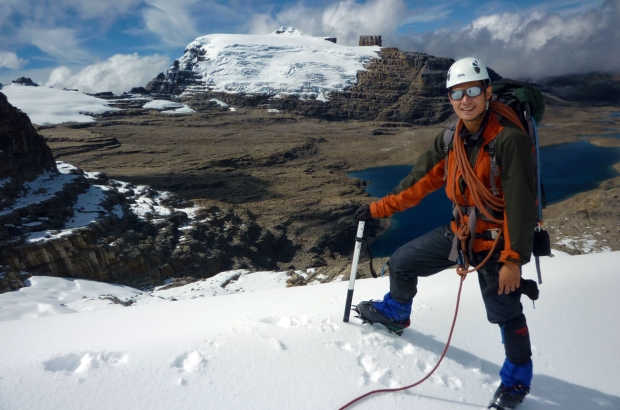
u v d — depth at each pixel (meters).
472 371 2.36
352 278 2.61
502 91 2.04
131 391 1.92
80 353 2.17
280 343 2.31
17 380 1.93
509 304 2.09
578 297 3.37
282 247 36.97
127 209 28.53
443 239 2.29
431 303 3.06
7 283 14.80
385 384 2.14
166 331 2.47
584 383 2.38
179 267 24.95
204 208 34.59
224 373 2.07
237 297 3.36
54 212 23.25
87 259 20.69
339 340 2.41
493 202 2.01
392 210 2.50
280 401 1.96
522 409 2.15
